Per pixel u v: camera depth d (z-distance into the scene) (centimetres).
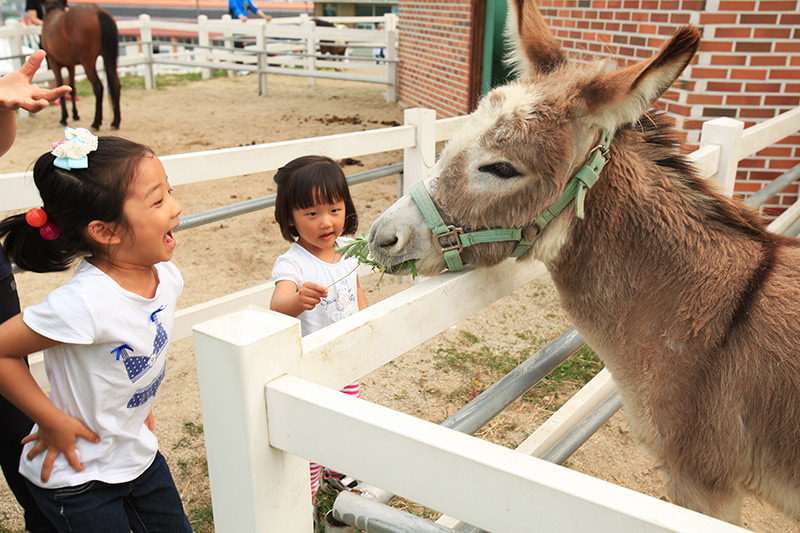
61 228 168
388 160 823
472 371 397
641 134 204
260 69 1279
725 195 203
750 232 195
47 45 1011
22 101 187
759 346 175
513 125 182
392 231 193
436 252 194
